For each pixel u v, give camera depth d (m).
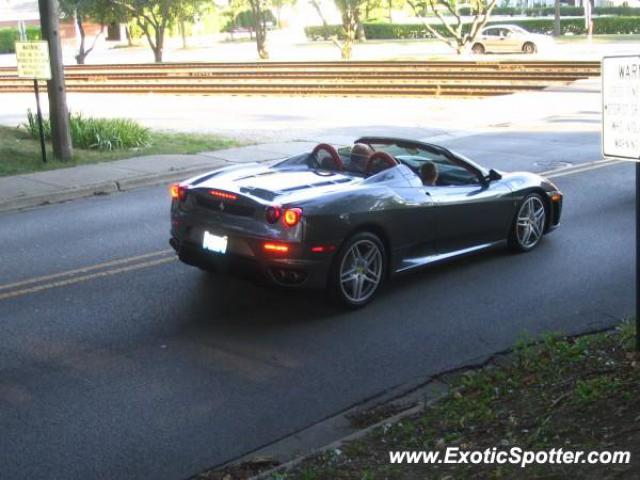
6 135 18.00
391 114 22.58
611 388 4.89
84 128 16.97
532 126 19.95
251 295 7.88
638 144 5.15
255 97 27.83
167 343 6.68
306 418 5.42
